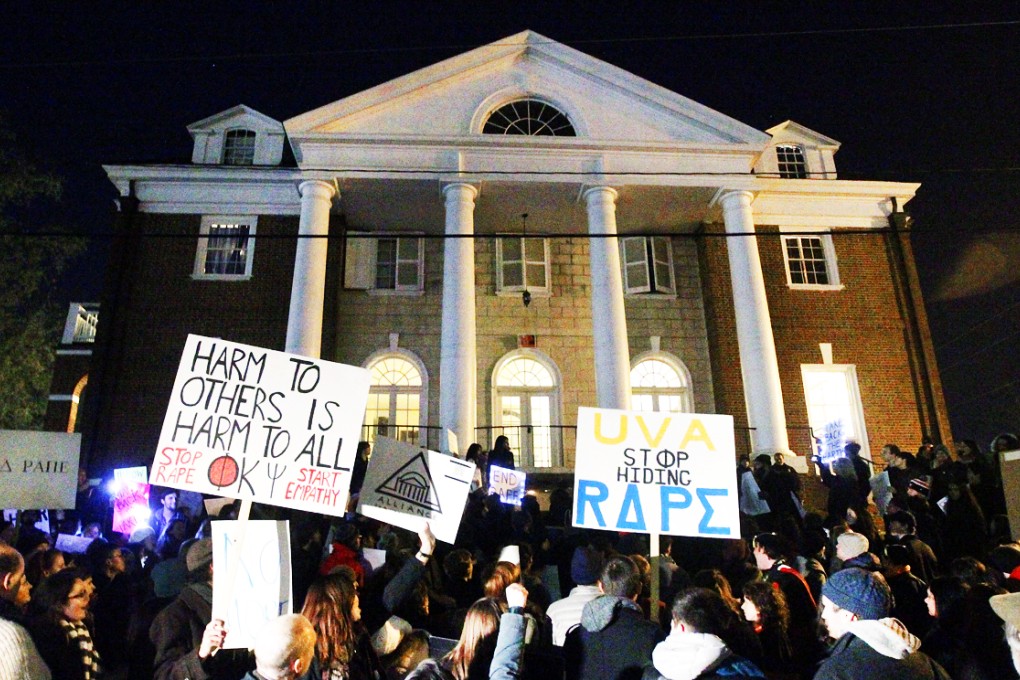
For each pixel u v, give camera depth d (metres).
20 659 3.42
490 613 4.37
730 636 4.44
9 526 7.21
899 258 21.06
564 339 20.25
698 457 5.29
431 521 5.34
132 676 4.98
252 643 3.86
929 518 9.98
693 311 20.59
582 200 18.86
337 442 4.70
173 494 11.44
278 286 19.30
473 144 18.23
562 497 13.53
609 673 3.88
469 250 17.48
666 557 6.85
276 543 4.09
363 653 4.25
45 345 22.20
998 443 10.73
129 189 19.84
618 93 19.19
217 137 21.09
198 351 4.73
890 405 19.80
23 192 20.42
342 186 18.33
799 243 21.23
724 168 18.89
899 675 3.23
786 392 19.55
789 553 6.24
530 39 19.12
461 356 16.61
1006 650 4.15
